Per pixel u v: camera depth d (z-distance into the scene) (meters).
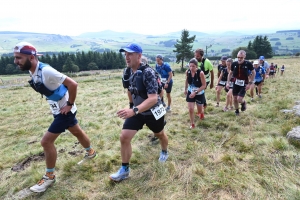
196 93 4.96
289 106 6.47
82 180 3.18
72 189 2.99
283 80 14.49
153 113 3.00
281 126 4.85
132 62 2.88
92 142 4.60
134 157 3.73
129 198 2.76
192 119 5.11
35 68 2.62
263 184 2.88
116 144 4.47
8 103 11.14
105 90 14.58
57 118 2.96
